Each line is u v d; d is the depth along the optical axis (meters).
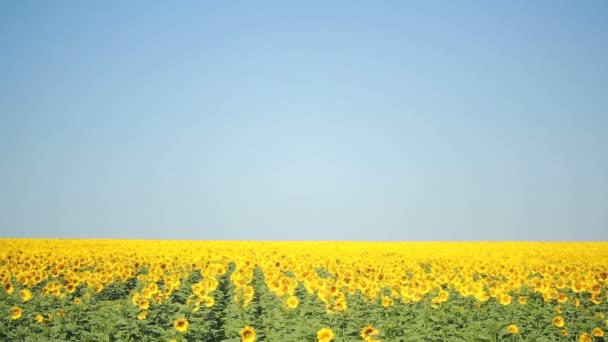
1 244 46.28
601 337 14.66
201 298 16.81
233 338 14.71
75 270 27.25
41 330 15.18
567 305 17.89
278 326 14.96
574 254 42.62
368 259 33.72
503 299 17.31
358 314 15.97
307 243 63.00
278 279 19.86
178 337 13.79
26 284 21.06
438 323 15.70
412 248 51.75
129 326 14.82
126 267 26.72
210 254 34.69
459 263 30.61
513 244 63.19
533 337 14.34
